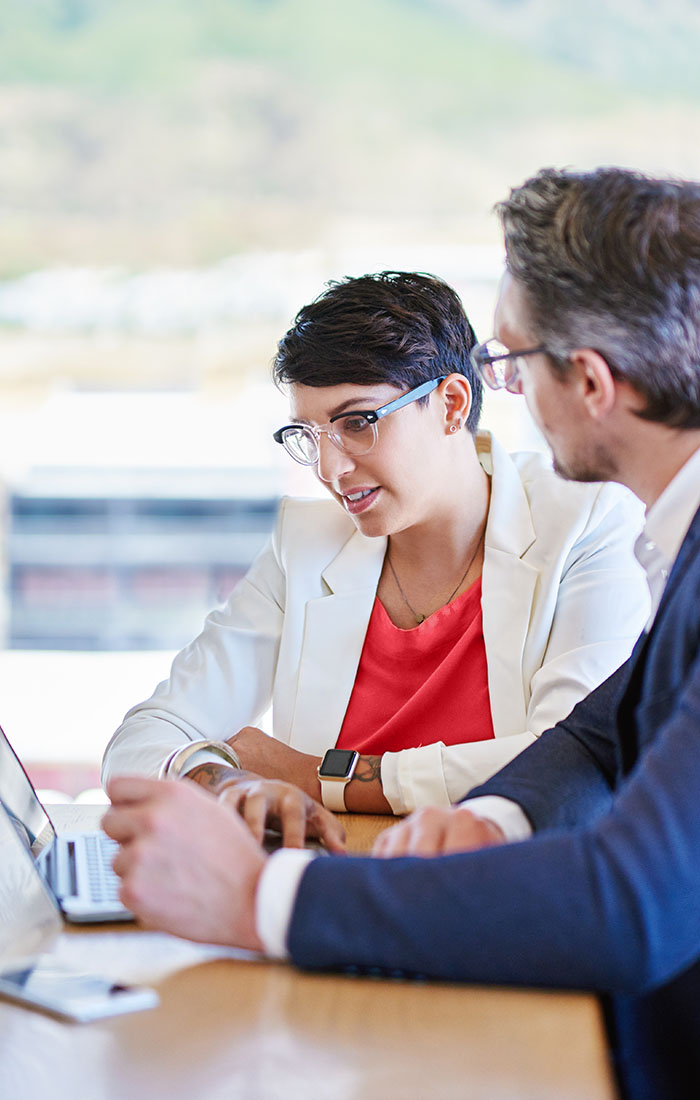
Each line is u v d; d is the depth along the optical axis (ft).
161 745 5.15
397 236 26.03
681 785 2.87
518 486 5.68
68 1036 2.66
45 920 3.39
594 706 4.21
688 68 25.59
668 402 3.47
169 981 2.97
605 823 2.90
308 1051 2.58
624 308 3.39
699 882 2.85
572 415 3.64
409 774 4.84
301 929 2.94
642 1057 3.41
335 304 5.12
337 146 26.05
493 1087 2.40
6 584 19.39
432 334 5.24
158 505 19.77
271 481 19.85
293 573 5.80
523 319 3.61
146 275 25.50
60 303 25.44
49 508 19.83
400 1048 2.59
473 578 5.63
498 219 3.76
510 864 2.88
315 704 5.60
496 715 5.31
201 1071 2.48
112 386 25.05
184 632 19.45
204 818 3.13
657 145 25.59
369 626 5.69
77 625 19.33
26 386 24.85
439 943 2.85
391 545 5.78
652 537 3.65
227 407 21.94
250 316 25.64
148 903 3.06
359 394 5.08
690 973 3.29
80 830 4.66
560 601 5.43
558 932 2.79
